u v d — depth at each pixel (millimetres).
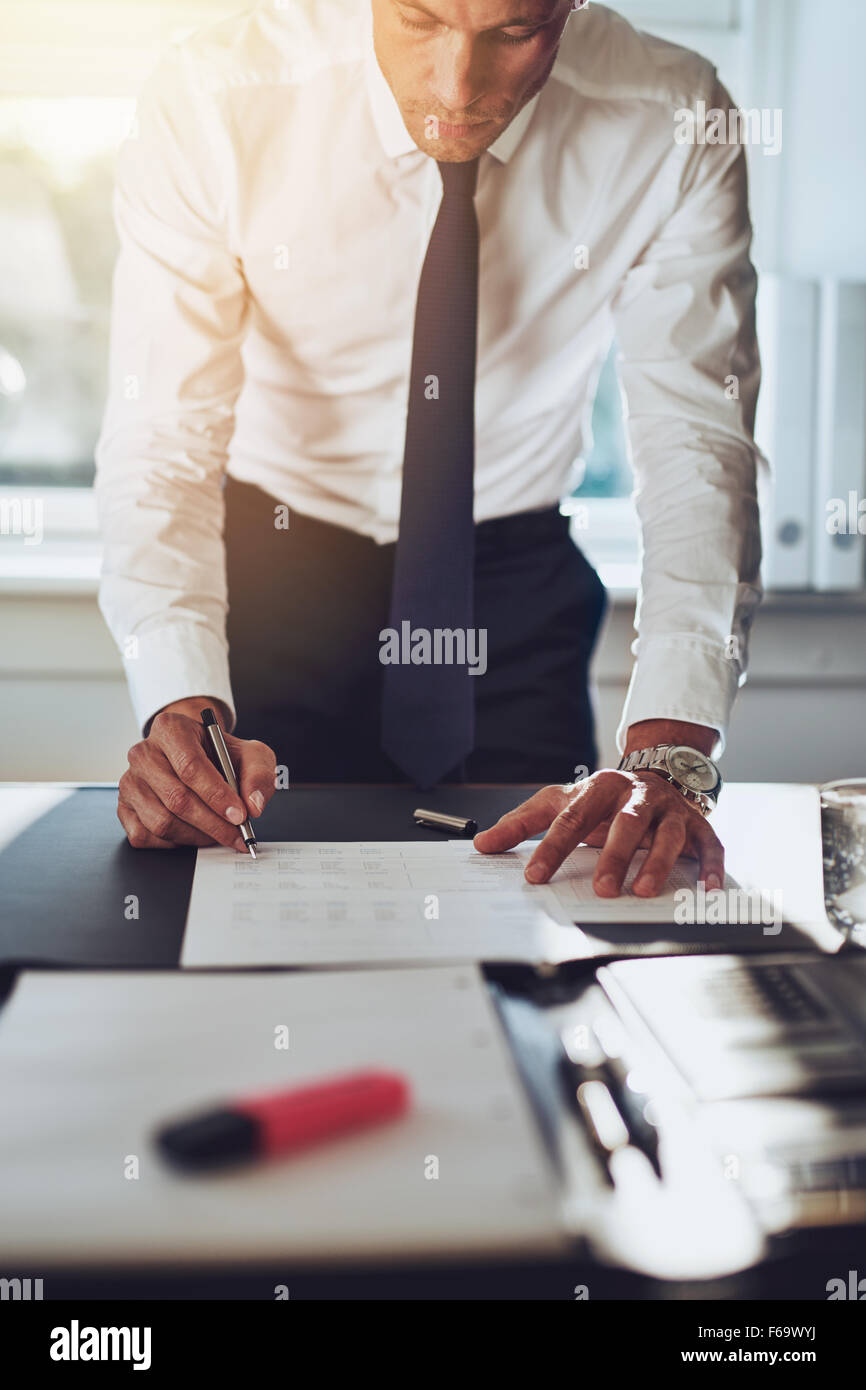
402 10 826
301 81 1017
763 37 1750
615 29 1092
